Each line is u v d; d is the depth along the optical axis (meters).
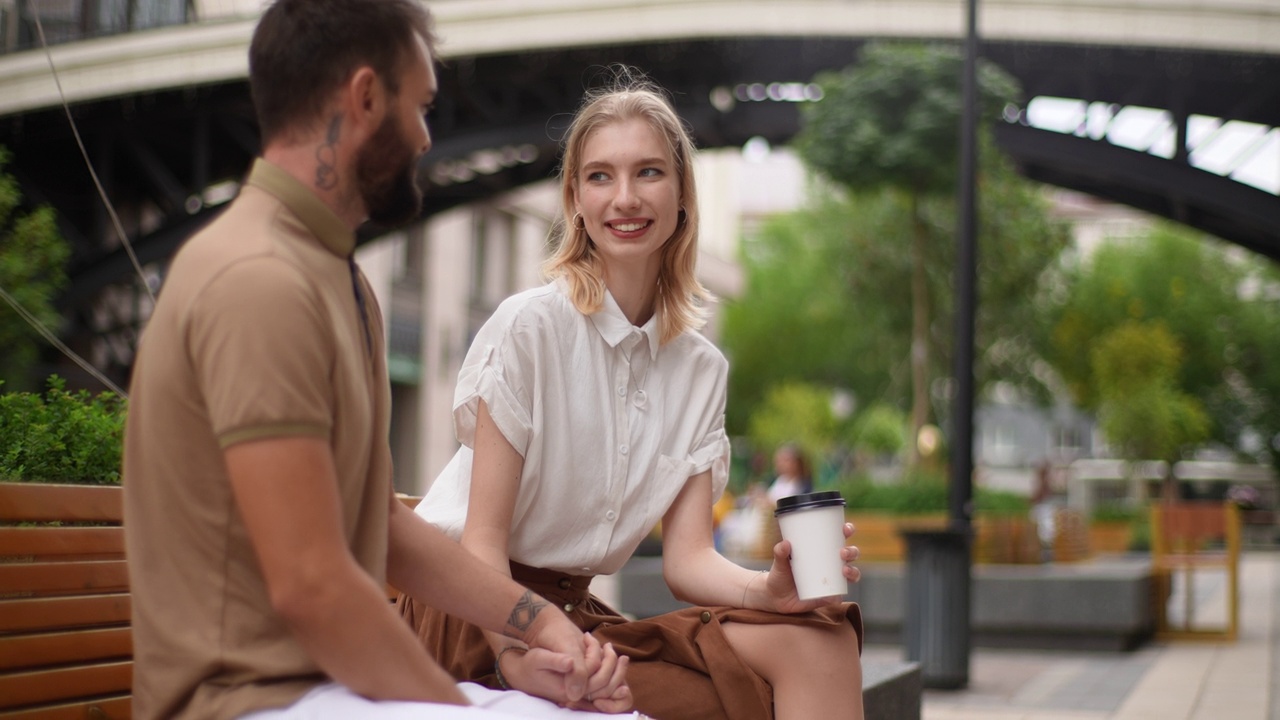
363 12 1.58
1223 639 9.43
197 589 1.49
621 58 20.62
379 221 1.67
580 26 19.44
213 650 1.48
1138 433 26.23
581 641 1.86
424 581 1.86
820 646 2.11
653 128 2.32
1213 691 6.73
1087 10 18.61
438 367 27.09
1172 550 10.34
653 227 2.29
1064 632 8.79
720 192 40.50
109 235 14.12
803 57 20.48
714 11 19.34
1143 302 36.88
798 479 11.62
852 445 37.12
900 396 31.58
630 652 2.18
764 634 2.11
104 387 3.61
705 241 38.50
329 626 1.45
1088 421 50.12
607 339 2.29
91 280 14.05
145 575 1.52
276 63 1.57
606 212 2.28
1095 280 37.50
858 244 19.44
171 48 15.19
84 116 15.19
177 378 1.47
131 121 17.61
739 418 39.19
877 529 10.40
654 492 2.33
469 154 21.30
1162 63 19.34
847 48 19.72
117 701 2.02
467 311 28.42
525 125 21.12
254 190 1.55
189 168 21.27
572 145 2.35
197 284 1.46
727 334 39.53
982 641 9.01
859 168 14.84
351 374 1.54
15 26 4.37
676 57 20.83
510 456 2.17
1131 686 7.00
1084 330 27.88
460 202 24.50
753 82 21.45
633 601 9.38
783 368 38.88
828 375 38.88
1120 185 23.81
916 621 7.02
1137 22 18.58
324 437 1.46
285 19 1.58
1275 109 20.20
